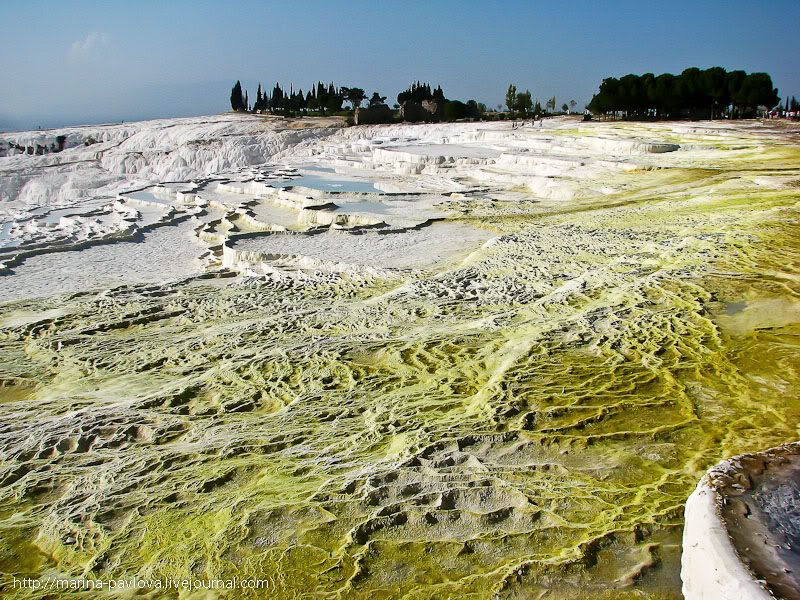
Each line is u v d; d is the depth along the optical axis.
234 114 99.94
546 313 9.75
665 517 4.49
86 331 10.68
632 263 12.26
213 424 6.71
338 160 40.00
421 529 4.59
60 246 18.70
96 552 4.62
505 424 6.07
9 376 8.75
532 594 3.89
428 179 30.84
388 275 13.68
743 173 23.38
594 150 35.12
